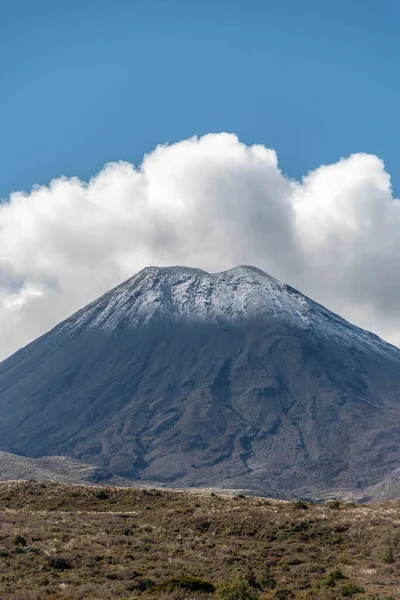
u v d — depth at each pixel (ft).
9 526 367.25
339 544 348.18
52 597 257.55
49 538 343.46
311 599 259.19
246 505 429.79
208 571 302.45
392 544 331.36
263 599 262.88
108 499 460.96
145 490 485.56
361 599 253.03
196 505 436.35
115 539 346.33
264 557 329.72
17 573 286.66
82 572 292.40
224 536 368.48
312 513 392.47
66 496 463.42
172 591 263.90
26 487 476.95
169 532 370.32
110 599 257.34
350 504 432.25
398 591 262.26
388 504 425.69
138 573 294.05
